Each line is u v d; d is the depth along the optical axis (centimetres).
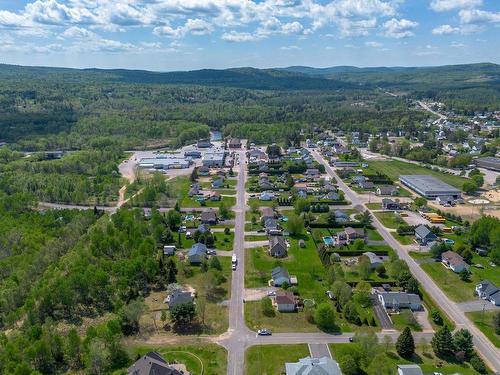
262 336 10881
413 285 12825
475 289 13175
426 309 12181
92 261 13938
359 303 12312
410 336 10056
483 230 16038
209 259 14688
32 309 11475
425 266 14750
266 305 11888
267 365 9788
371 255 14950
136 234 15662
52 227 17400
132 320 11125
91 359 9462
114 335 10150
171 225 17950
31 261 14012
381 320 11588
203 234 16438
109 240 14850
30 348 9450
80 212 18925
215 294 12875
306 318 11662
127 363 9906
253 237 17050
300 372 9069
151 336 10912
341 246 16238
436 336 10306
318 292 13000
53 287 12062
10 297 12094
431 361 9981
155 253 15150
